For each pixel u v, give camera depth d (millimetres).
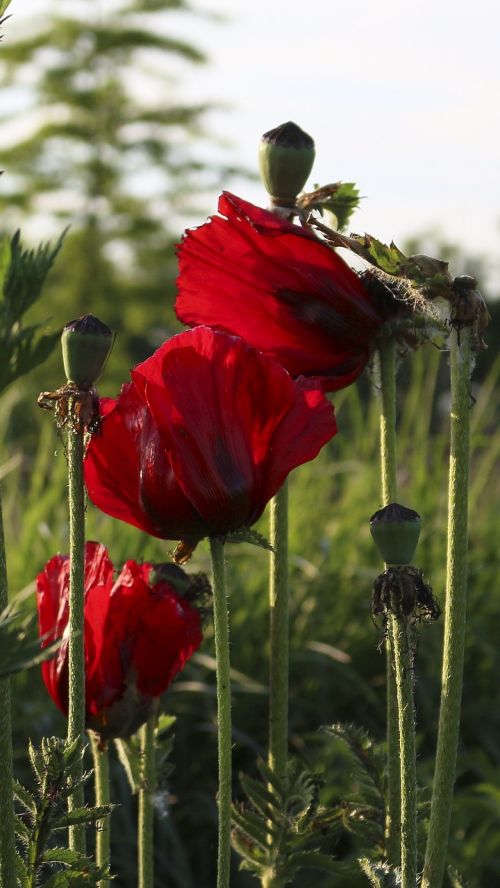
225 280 1222
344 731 1254
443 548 3324
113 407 1164
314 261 1210
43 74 16391
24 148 16312
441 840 1130
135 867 2463
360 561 3373
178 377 1115
